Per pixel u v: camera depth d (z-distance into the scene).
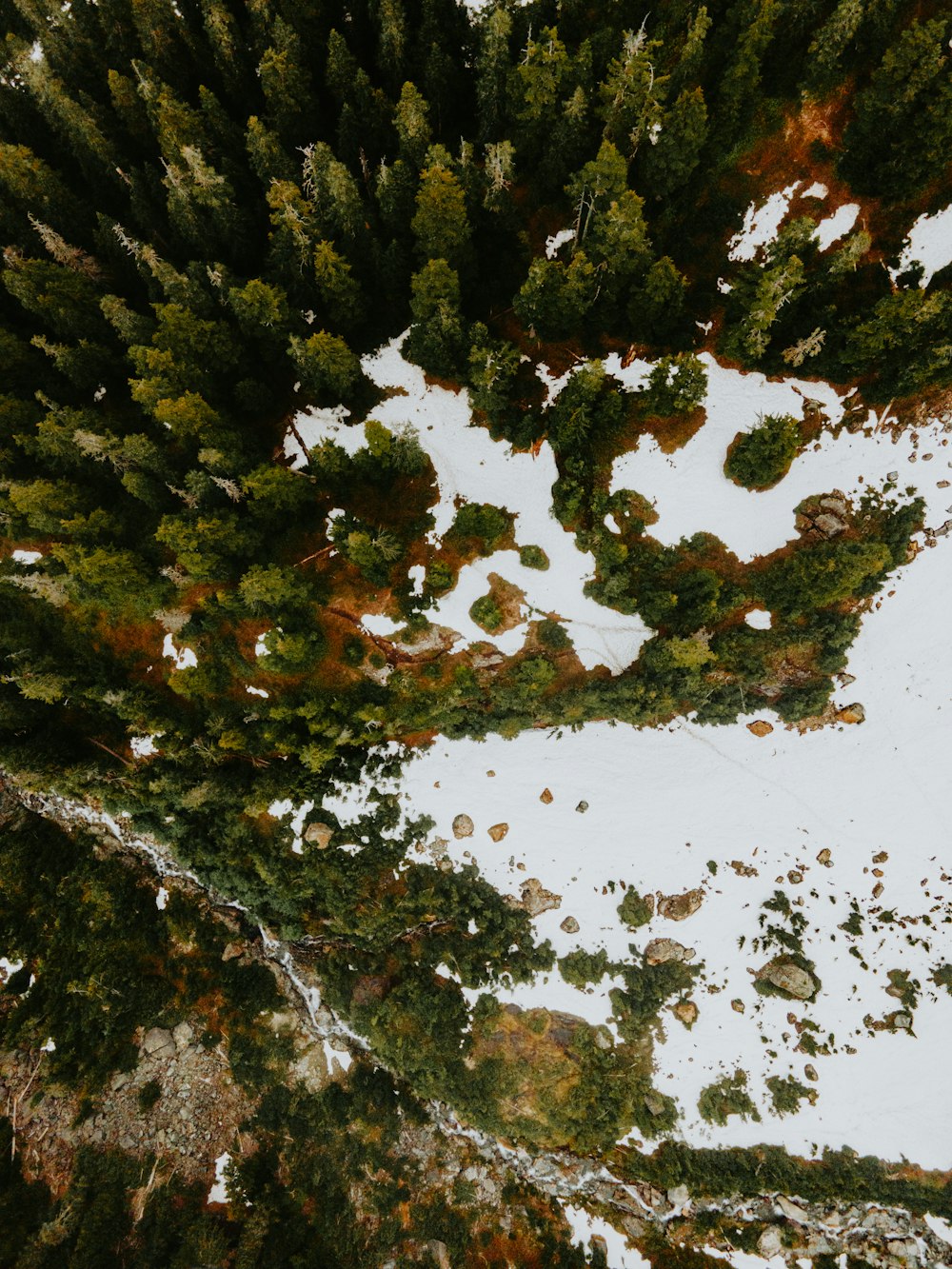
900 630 44.12
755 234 42.28
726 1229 45.28
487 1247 47.22
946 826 44.50
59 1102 47.16
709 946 47.47
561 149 39.31
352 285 40.53
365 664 47.31
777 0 36.72
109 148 42.53
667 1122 46.75
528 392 45.69
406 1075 50.59
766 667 45.00
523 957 48.69
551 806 49.06
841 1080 45.16
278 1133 49.50
